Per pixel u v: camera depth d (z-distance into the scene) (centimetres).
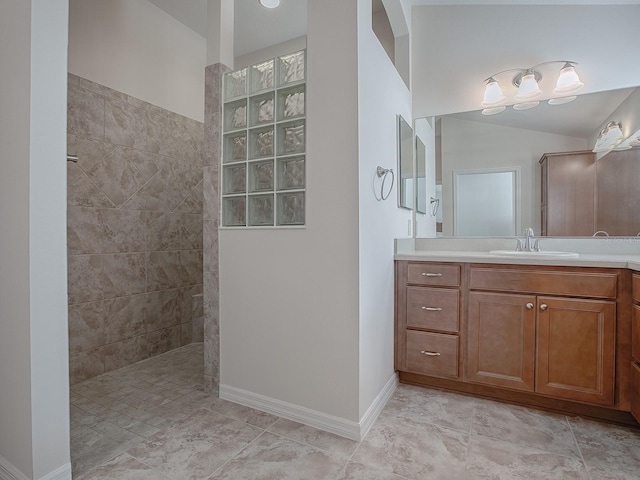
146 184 283
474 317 205
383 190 202
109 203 256
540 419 184
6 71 133
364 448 159
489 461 149
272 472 143
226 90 211
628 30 223
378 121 195
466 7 263
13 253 130
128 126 270
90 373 243
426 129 276
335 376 172
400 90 244
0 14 134
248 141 202
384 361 205
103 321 252
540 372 188
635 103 222
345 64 168
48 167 130
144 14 284
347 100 168
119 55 264
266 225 197
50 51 130
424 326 218
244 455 154
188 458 152
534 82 239
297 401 183
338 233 171
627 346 171
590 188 232
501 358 198
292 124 190
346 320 169
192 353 296
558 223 240
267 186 199
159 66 296
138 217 277
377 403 189
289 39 328
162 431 174
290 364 185
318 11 175
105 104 254
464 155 266
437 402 204
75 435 170
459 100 267
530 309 191
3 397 135
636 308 164
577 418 185
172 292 306
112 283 258
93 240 246
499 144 256
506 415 188
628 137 224
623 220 225
